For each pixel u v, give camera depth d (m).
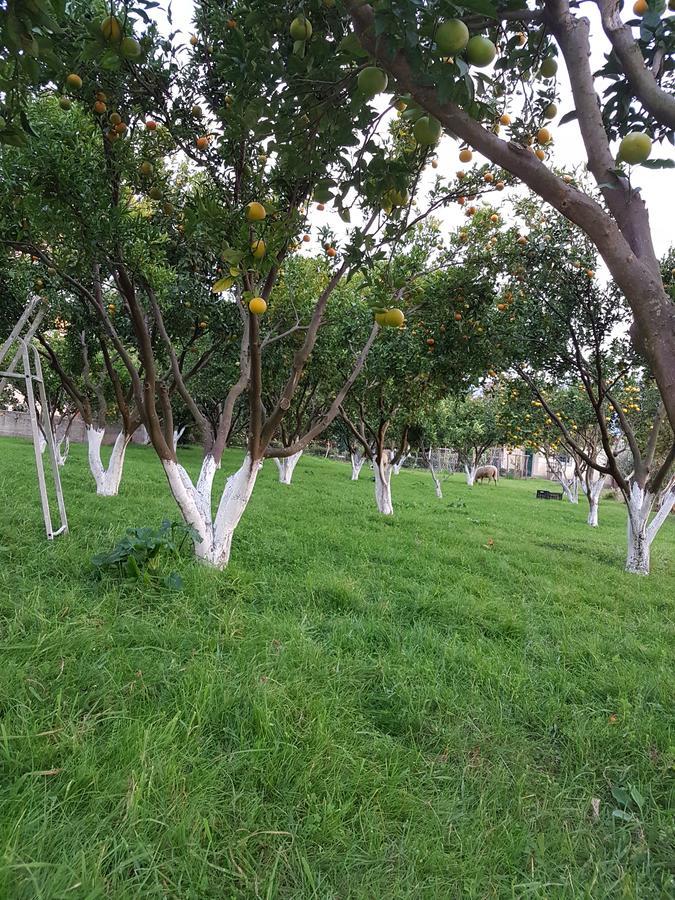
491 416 19.03
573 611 4.26
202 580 3.58
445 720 2.39
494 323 5.86
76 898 1.30
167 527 3.94
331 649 2.92
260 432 4.23
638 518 6.73
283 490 10.48
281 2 1.73
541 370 7.59
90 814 1.57
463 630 3.50
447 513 10.43
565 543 8.24
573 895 1.55
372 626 3.29
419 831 1.74
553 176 1.36
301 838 1.64
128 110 3.63
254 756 1.93
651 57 1.69
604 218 1.32
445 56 1.28
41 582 3.20
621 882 1.63
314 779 1.87
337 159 2.36
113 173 3.62
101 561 3.42
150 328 6.49
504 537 8.02
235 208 3.71
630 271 1.29
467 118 1.37
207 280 5.69
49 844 1.45
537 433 12.08
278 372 8.03
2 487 6.14
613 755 2.29
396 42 1.29
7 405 20.83
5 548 3.63
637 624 4.14
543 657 3.20
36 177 3.37
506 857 1.67
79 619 2.72
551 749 2.31
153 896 1.39
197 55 3.59
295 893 1.46
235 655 2.64
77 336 7.83
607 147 1.41
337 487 13.11
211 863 1.50
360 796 1.86
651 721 2.50
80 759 1.75
